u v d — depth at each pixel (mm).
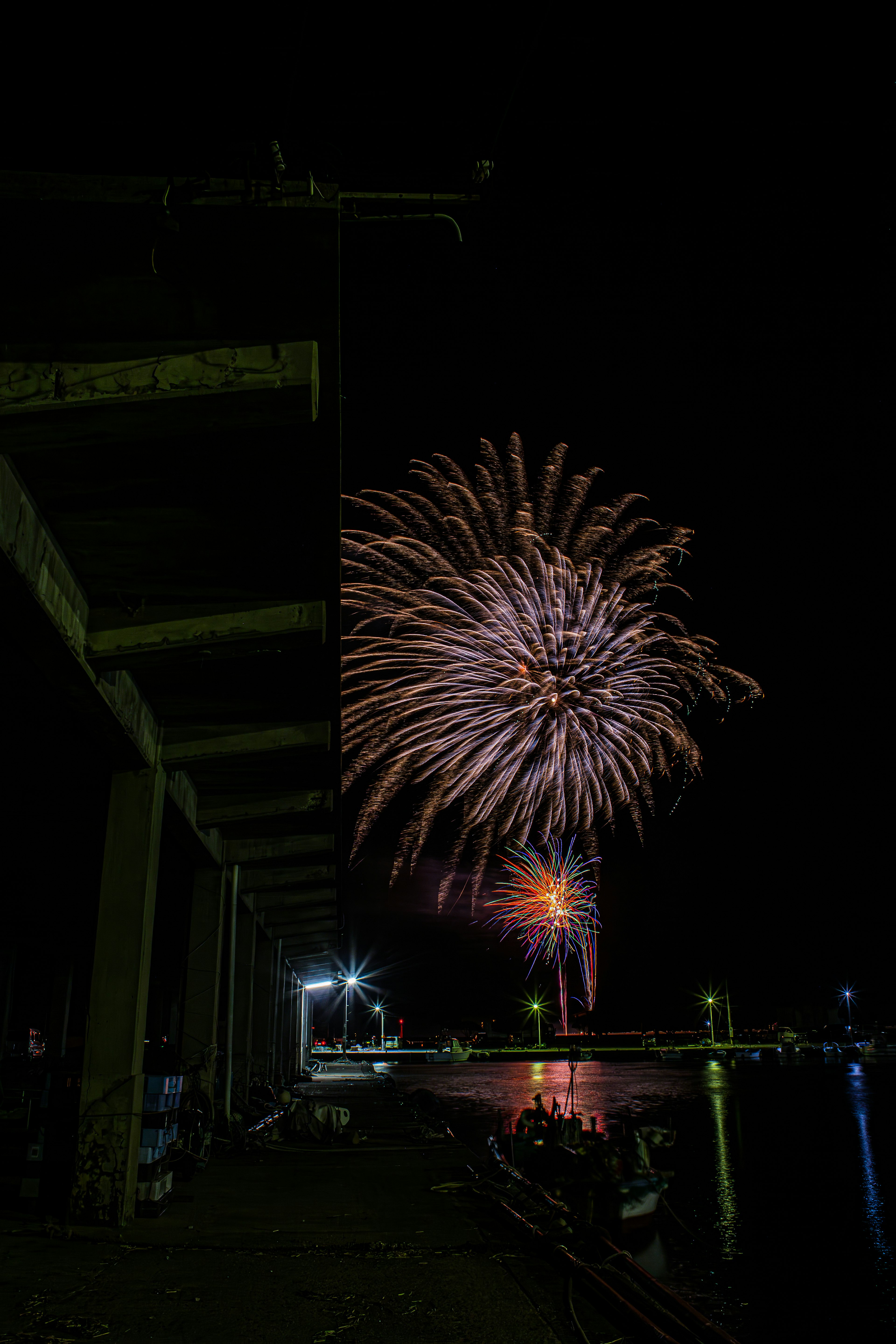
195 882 11461
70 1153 6922
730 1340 4855
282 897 15664
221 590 5848
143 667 6203
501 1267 5863
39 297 3531
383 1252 6156
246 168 3143
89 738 6922
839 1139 17281
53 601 5125
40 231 3217
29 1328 4262
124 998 6930
